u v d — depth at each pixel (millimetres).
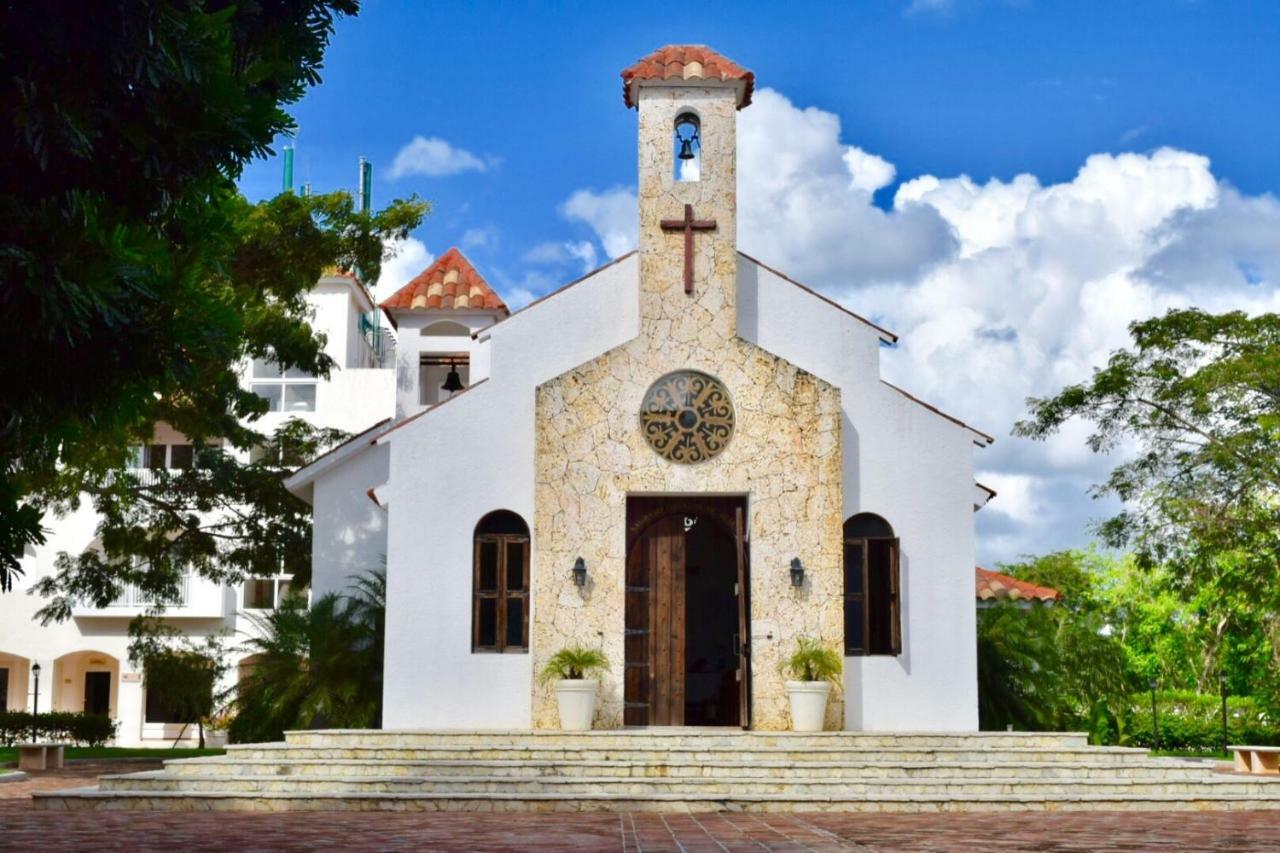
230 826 13273
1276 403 25328
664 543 20844
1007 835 12461
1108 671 28234
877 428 21109
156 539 27656
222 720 34656
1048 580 53812
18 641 43125
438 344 29797
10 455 7312
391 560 20609
